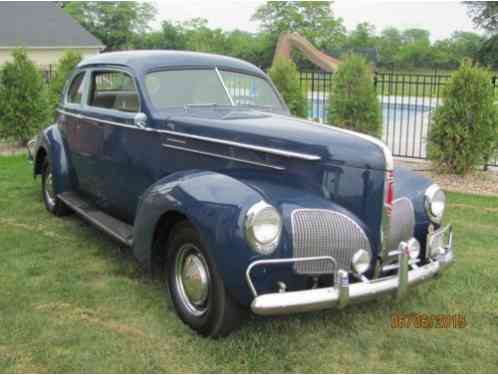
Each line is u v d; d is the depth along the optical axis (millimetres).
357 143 3432
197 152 4070
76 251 4992
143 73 4539
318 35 44406
